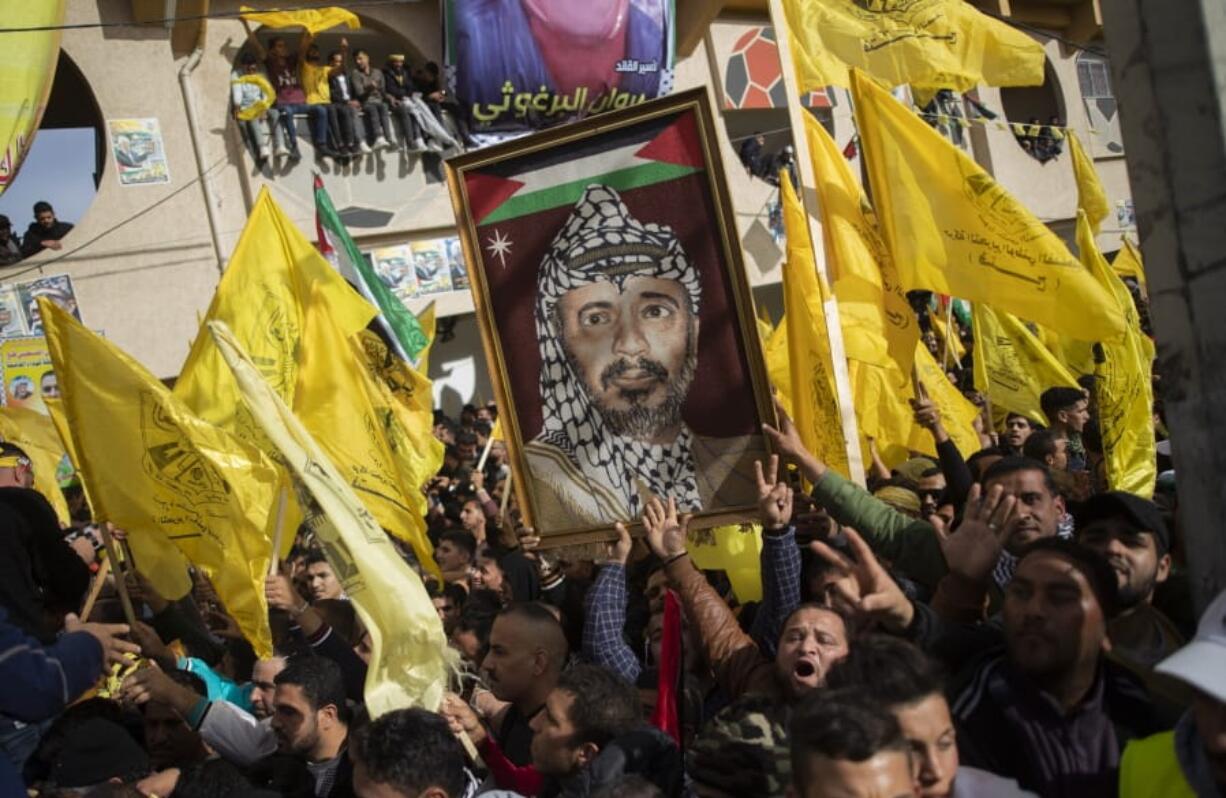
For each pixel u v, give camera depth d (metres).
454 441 15.20
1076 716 3.05
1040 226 6.43
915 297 16.41
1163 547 3.83
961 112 23.89
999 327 9.47
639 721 3.82
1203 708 2.31
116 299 17.12
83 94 19.50
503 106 19.22
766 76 23.16
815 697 2.46
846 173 7.05
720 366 5.29
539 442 5.49
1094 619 3.02
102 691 5.96
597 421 5.42
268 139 17.94
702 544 5.49
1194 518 2.79
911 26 8.00
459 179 5.52
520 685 4.50
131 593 7.46
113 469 5.91
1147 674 2.73
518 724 4.63
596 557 5.43
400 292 19.09
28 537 4.46
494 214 5.50
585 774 3.57
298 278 7.40
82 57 17.05
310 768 4.59
